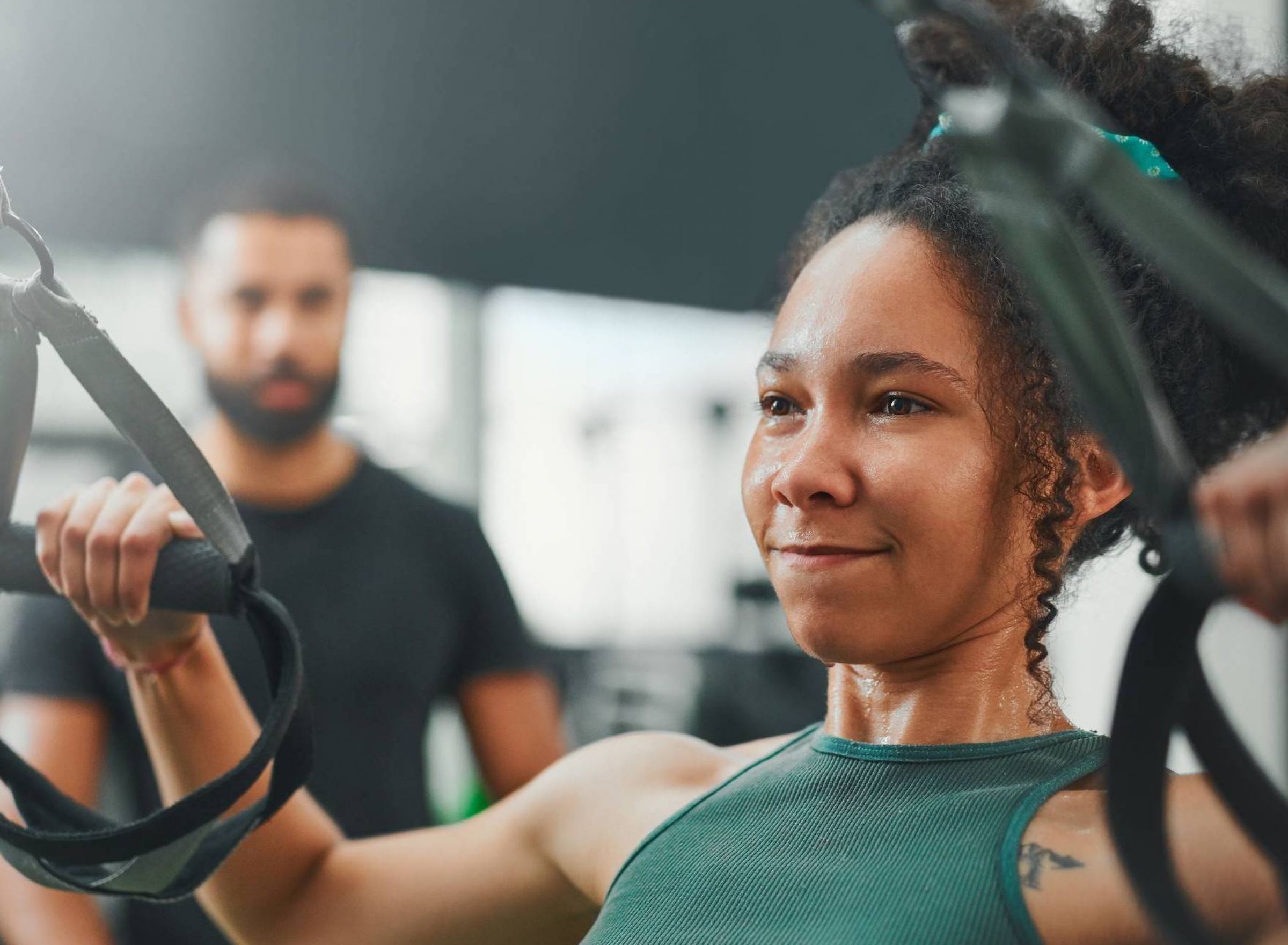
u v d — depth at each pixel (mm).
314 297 1685
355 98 4051
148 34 3768
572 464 4871
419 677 1629
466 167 4301
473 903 973
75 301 722
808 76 4340
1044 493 750
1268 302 384
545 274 4535
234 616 805
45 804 865
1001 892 699
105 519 812
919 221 772
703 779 934
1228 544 440
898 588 745
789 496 755
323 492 1650
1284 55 952
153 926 1514
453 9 4086
